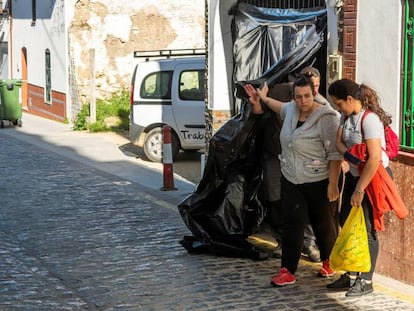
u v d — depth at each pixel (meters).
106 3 24.33
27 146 19.45
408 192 7.22
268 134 8.16
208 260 8.48
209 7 11.48
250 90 7.81
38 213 11.21
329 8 8.43
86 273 8.11
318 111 7.08
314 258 8.25
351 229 6.75
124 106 23.94
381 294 7.10
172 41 24.98
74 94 24.92
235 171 8.49
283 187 7.39
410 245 7.26
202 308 6.87
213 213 8.57
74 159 17.08
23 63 31.02
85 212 11.26
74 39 24.42
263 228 9.00
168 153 13.02
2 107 24.22
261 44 10.55
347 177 6.99
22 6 30.56
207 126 11.77
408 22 7.23
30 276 8.04
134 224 10.43
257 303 6.96
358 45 7.84
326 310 6.72
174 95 16.56
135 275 7.99
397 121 7.38
